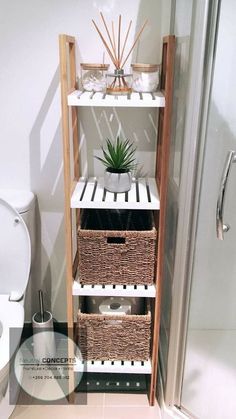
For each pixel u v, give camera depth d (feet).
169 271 4.69
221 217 3.76
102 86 4.14
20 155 4.97
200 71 3.34
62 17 4.35
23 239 4.61
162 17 4.33
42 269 5.58
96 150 4.90
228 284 4.39
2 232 4.62
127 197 4.16
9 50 4.48
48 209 5.25
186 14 3.60
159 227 4.11
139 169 4.99
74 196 4.16
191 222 3.92
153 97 3.81
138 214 4.71
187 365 4.59
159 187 4.25
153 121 4.75
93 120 4.76
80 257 4.21
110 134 4.83
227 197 4.13
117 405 5.01
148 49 4.46
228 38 3.34
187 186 3.76
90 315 4.48
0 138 4.89
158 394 5.14
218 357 4.64
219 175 3.83
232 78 3.49
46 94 4.67
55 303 5.82
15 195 5.01
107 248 4.14
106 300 4.81
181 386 4.70
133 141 4.85
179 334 4.42
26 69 4.56
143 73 4.01
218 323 4.49
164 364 5.03
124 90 3.94
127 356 4.73
